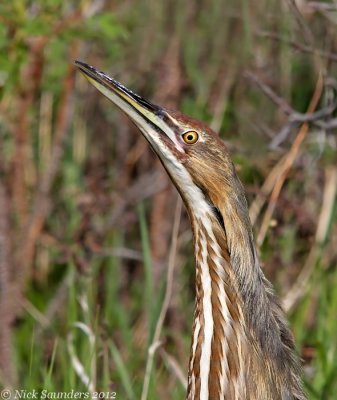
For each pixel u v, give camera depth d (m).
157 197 14.60
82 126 15.05
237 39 14.15
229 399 8.85
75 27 12.57
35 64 13.34
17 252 13.88
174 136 8.95
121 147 15.10
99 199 14.45
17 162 14.01
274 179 12.27
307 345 12.15
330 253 13.02
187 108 14.11
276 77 14.25
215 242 8.87
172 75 14.44
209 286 8.91
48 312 13.46
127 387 10.55
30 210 14.47
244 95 14.11
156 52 14.56
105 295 14.15
